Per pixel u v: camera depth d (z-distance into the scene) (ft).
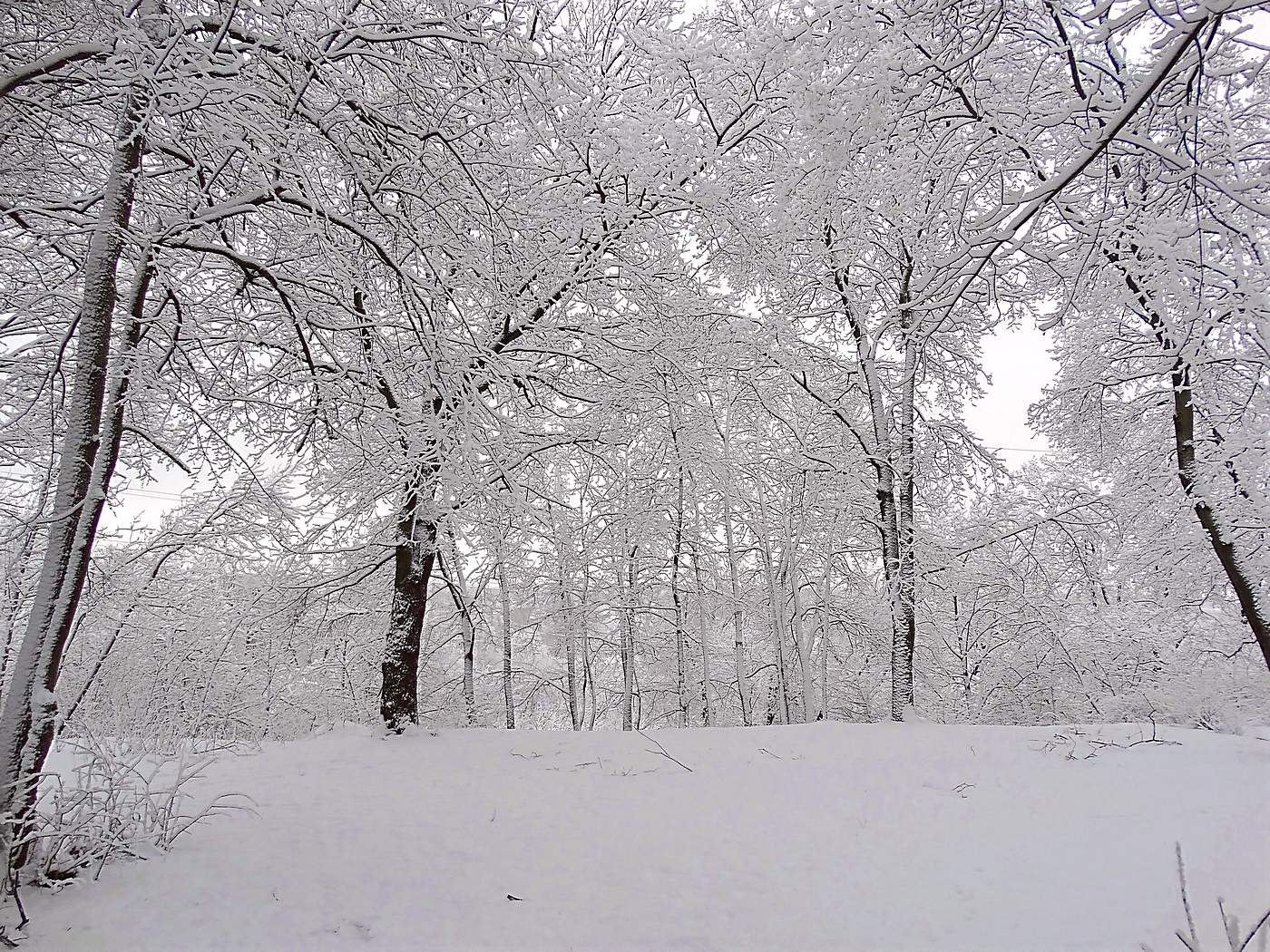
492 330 27.71
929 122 21.54
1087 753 27.73
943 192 22.99
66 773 19.77
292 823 18.78
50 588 14.38
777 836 19.10
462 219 23.27
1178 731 32.60
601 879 16.06
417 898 14.73
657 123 30.66
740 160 35.22
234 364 25.31
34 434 19.80
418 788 23.18
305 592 40.09
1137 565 44.45
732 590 59.72
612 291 34.88
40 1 15.30
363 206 21.44
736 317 40.29
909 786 23.89
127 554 28.89
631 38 33.14
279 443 28.58
